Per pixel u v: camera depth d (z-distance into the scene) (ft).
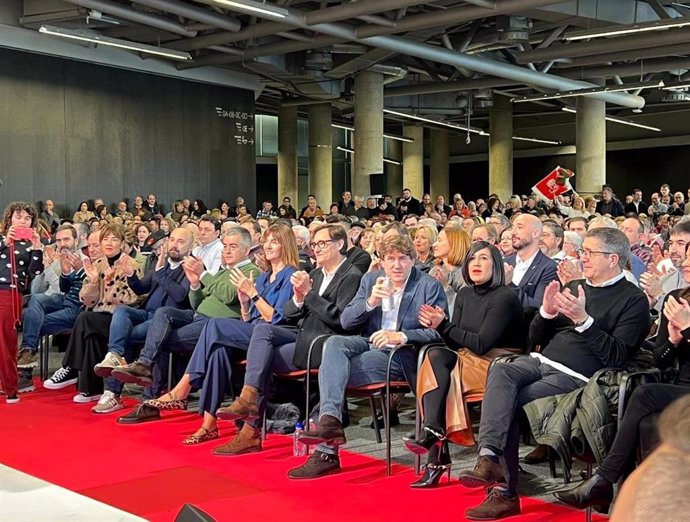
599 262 11.93
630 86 61.11
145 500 11.89
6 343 18.35
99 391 18.67
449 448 14.89
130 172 56.70
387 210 52.29
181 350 17.13
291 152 82.74
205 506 11.60
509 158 86.22
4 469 12.69
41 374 20.84
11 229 18.52
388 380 13.06
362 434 15.88
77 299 20.70
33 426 16.37
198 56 58.13
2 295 18.29
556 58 52.54
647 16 50.01
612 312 11.77
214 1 36.70
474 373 12.67
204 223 19.42
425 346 12.76
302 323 14.85
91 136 54.44
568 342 11.89
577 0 46.01
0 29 48.85
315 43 50.39
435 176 102.63
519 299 13.85
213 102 61.77
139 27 50.80
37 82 51.47
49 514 10.39
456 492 12.20
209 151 61.57
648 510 2.03
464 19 41.60
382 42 48.06
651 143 93.91
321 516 11.14
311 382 15.80
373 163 61.62
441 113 83.05
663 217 34.58
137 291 18.72
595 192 68.74
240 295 16.11
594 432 10.67
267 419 15.96
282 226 16.49
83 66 53.83
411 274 14.30
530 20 50.62
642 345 12.75
